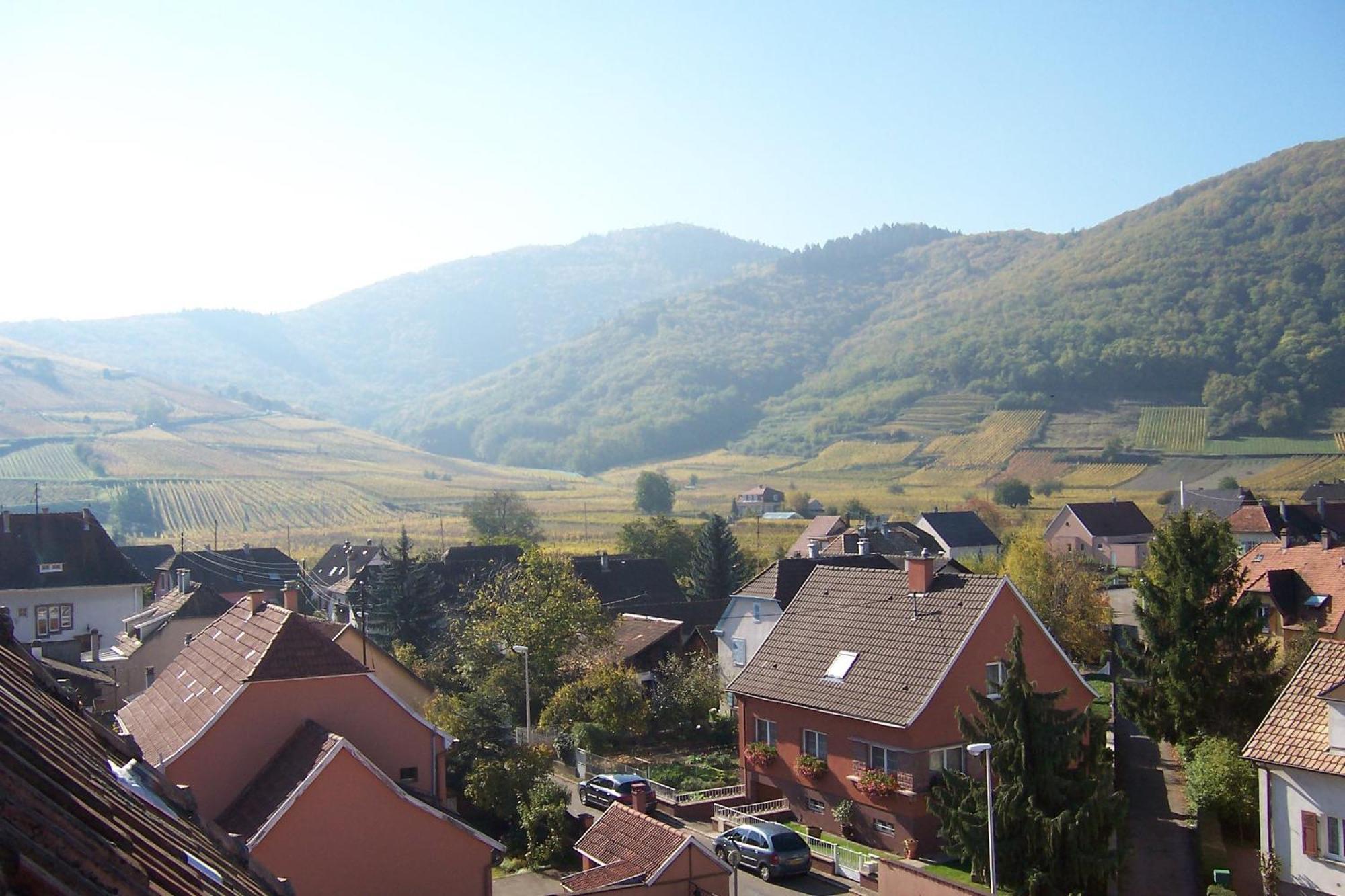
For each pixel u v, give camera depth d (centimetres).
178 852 1003
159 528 16725
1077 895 2778
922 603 4100
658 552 10881
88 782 1003
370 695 3238
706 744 5394
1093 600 6519
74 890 657
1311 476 16675
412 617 7194
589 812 4219
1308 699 3050
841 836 3856
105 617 6456
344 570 10594
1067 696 4066
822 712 3966
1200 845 3481
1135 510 12144
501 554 8869
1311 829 2891
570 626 5800
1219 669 4003
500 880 3462
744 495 19638
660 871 2864
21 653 1572
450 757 4159
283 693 3133
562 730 5244
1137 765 4572
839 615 4388
